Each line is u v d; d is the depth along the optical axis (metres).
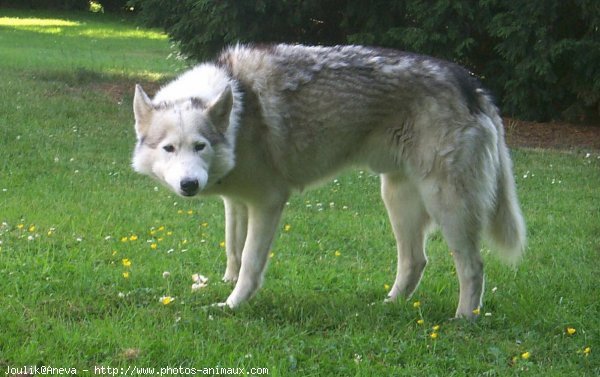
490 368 5.27
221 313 5.98
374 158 6.40
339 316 6.01
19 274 6.47
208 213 9.33
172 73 20.56
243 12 15.80
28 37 29.81
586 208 10.33
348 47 6.46
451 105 6.13
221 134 5.85
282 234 8.56
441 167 6.10
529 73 15.16
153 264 7.14
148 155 5.88
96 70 20.12
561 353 5.61
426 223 6.65
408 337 5.71
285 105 6.19
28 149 11.77
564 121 16.28
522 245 6.52
